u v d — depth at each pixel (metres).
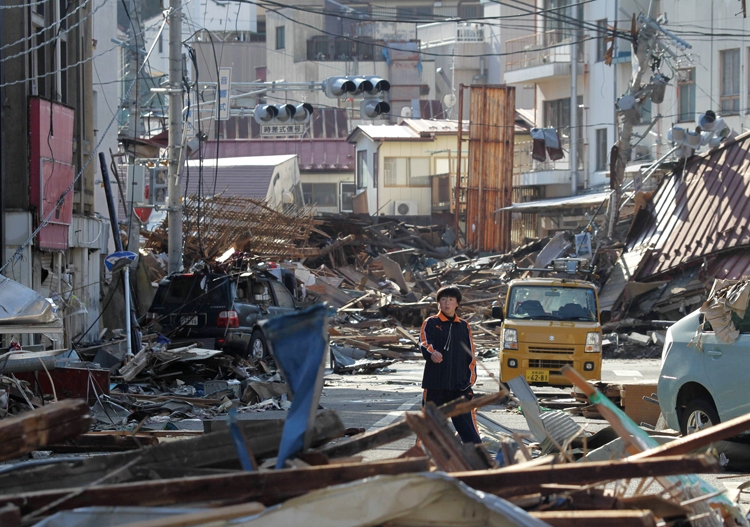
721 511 11.57
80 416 9.76
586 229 80.19
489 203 109.62
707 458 8.88
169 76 51.38
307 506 8.44
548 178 112.25
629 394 28.34
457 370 19.64
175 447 10.85
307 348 10.32
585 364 37.53
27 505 8.80
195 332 43.28
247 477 8.99
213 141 147.50
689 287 67.12
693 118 95.50
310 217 87.94
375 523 8.42
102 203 70.88
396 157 132.00
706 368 22.23
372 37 168.62
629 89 72.44
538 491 9.73
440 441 10.50
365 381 44.50
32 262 42.41
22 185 41.50
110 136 74.44
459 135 110.69
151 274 67.69
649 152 100.88
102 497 8.84
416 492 8.54
